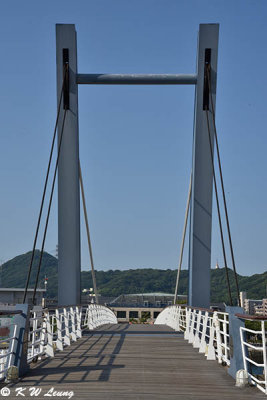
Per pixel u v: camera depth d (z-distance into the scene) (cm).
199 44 2158
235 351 1072
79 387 951
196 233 2172
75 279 2136
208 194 2177
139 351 1553
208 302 2147
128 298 13612
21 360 1075
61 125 2169
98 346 1700
